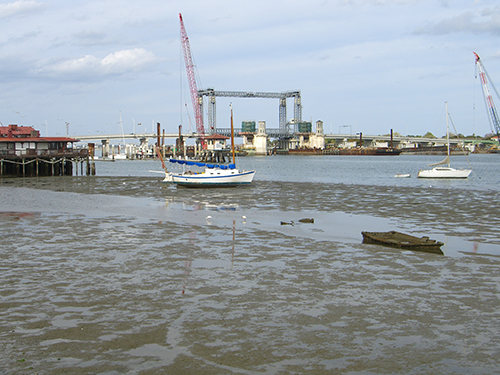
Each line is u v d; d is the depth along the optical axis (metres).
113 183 70.81
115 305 15.82
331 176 91.31
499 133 198.12
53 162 87.44
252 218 34.97
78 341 13.05
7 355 12.24
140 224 31.83
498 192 53.66
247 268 20.44
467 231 29.47
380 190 56.69
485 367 11.71
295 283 18.28
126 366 11.69
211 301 16.23
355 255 22.83
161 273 19.62
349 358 12.17
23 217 34.91
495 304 15.93
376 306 15.77
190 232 28.89
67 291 17.27
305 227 30.92
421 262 21.45
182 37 199.38
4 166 86.19
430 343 13.02
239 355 12.30
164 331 13.75
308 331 13.79
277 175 95.75
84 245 25.03
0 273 19.59
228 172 62.38
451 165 150.50
